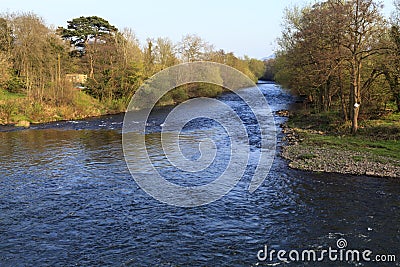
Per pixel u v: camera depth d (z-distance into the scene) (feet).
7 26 173.58
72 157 80.94
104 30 218.79
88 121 142.61
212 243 40.73
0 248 39.68
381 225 44.62
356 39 89.35
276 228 44.37
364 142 87.20
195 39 197.06
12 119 135.64
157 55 198.70
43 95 155.84
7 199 54.54
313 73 111.75
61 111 149.79
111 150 87.76
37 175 67.10
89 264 36.45
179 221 46.65
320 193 56.44
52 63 161.17
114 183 62.08
